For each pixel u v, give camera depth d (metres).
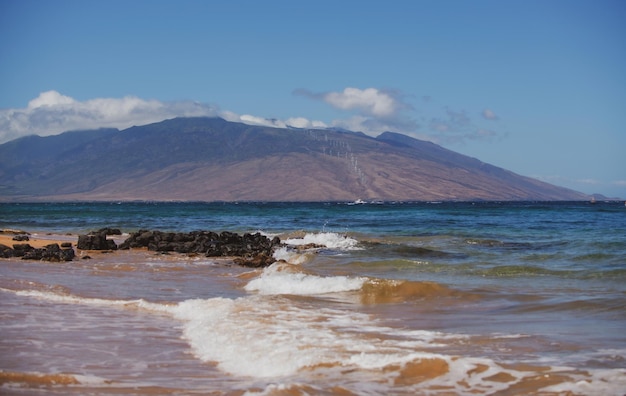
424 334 11.36
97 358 9.53
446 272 22.16
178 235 34.81
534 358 9.45
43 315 13.00
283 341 10.62
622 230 43.53
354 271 22.73
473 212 97.88
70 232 50.00
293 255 28.41
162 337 11.16
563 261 25.09
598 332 11.55
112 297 15.84
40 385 7.92
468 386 8.02
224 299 15.34
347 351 9.88
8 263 24.00
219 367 9.12
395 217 77.81
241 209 130.25
